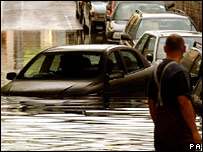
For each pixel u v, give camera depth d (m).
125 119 18.42
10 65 36.03
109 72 21.72
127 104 20.80
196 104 18.00
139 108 20.16
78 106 20.14
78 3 68.19
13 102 20.34
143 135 16.38
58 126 17.36
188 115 11.43
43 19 69.12
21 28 60.72
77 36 54.38
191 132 11.60
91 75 21.41
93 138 16.08
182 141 11.60
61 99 20.39
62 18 70.50
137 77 22.66
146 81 22.95
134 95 22.34
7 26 62.41
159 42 27.12
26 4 85.12
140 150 14.91
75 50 22.50
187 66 21.23
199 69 19.73
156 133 11.98
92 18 55.28
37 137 16.14
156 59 26.27
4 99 20.70
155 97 11.83
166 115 11.62
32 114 18.95
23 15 72.81
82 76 21.42
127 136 16.33
